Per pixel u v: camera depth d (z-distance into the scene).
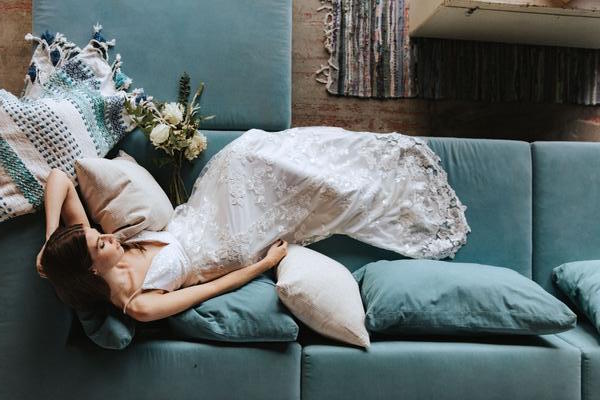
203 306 1.67
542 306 1.70
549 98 2.54
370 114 2.47
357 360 1.66
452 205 2.06
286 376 1.65
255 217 1.86
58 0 2.03
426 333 1.76
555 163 2.13
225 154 1.91
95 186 1.74
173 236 1.84
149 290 1.64
